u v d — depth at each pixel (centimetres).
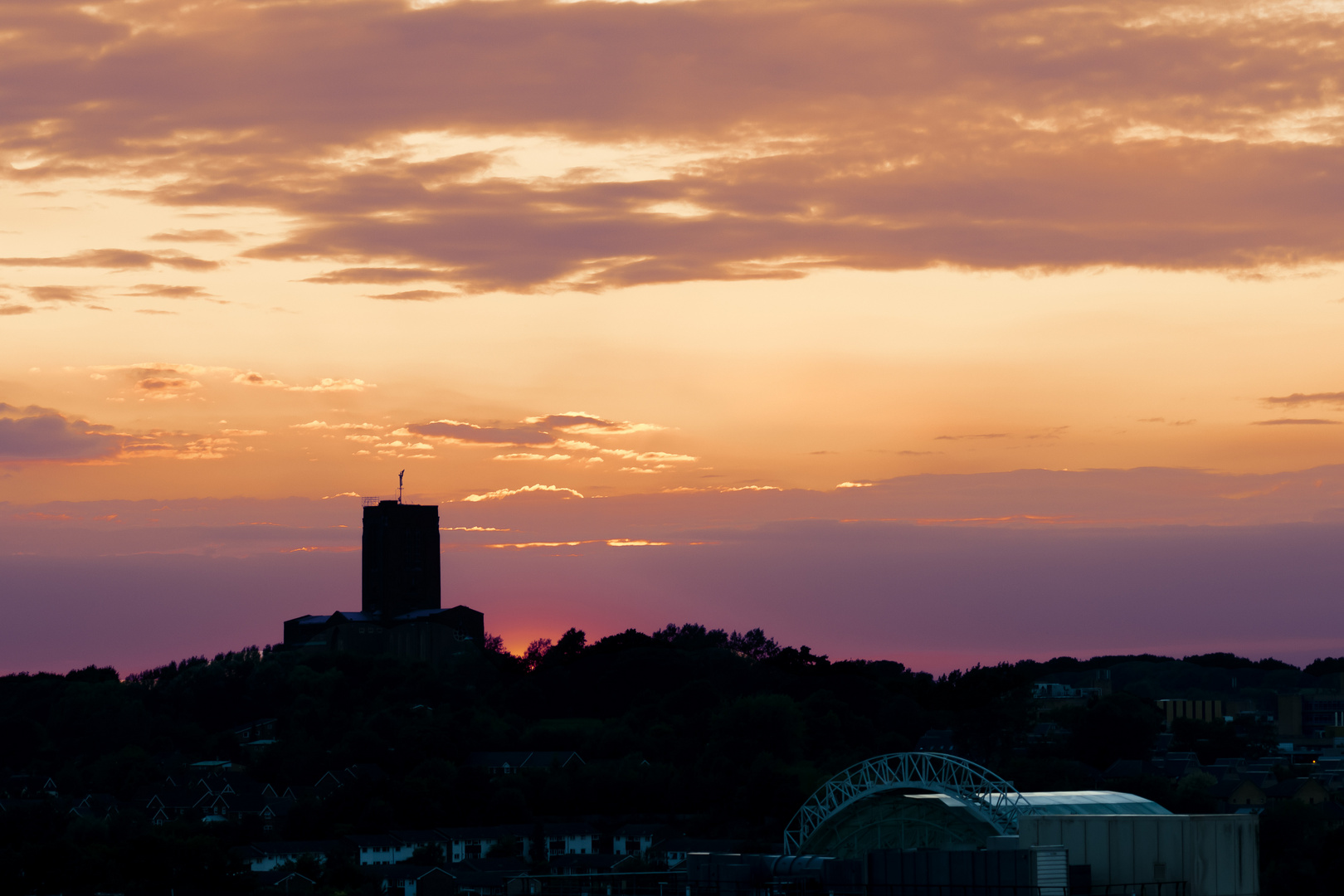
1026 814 15338
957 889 12481
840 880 13488
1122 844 12431
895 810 16588
